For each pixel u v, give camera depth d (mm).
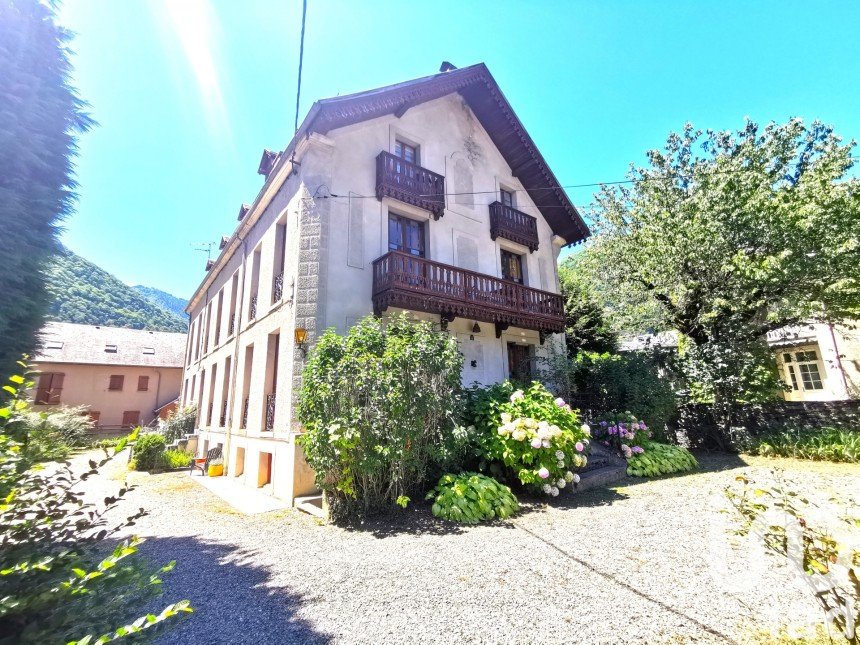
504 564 4070
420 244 11484
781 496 2893
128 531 5832
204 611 3281
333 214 9383
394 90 10172
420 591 3529
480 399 7953
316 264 8844
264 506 7371
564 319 13109
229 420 11766
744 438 10812
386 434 6000
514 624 2939
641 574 3723
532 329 12828
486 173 13664
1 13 5629
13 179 5465
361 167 10250
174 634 2928
